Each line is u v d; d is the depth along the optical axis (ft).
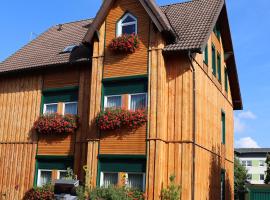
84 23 81.00
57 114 63.72
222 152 73.72
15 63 72.54
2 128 70.49
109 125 55.42
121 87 57.72
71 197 49.85
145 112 54.39
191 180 52.90
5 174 67.67
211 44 69.51
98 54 60.08
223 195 73.10
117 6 60.44
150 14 55.83
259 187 57.36
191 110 54.80
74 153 61.46
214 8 63.31
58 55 68.90
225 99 79.56
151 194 51.52
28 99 69.00
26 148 66.59
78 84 64.54
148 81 55.31
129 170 54.29
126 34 58.34
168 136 55.01
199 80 60.13
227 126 80.18
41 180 64.39
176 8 67.82
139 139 54.13
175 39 56.65
